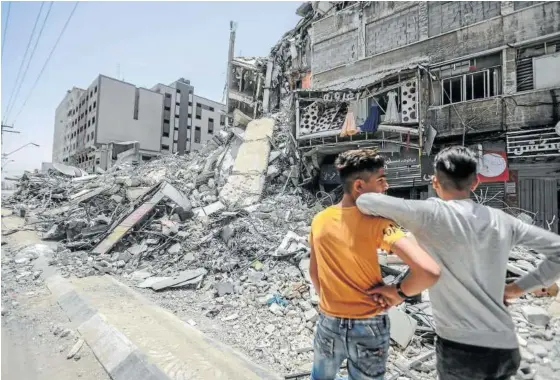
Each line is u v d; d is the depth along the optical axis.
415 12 12.48
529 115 9.52
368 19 14.01
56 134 62.12
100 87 40.84
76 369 3.43
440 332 1.45
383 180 1.62
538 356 3.52
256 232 8.87
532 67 9.74
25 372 3.37
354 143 12.32
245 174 14.52
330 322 1.58
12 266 8.03
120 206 13.34
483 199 10.04
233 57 26.17
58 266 7.89
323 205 12.62
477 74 10.78
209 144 21.67
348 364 1.57
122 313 4.89
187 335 4.25
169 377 3.06
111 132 41.41
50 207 17.33
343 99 12.77
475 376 1.33
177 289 6.66
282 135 16.62
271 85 23.36
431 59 11.83
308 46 19.91
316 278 1.83
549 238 1.32
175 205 11.59
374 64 13.59
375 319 1.50
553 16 9.41
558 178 9.16
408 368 3.50
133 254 8.92
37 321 4.74
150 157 44.66
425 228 1.41
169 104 49.09
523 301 4.84
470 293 1.35
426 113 11.25
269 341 4.39
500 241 1.37
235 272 7.11
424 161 11.10
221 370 3.26
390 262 5.68
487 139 10.35
